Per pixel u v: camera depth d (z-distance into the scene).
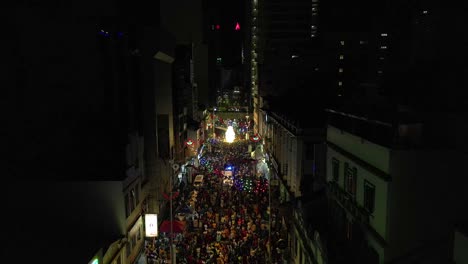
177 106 44.09
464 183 12.09
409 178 12.09
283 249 24.30
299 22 86.56
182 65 60.22
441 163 12.04
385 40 63.62
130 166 23.17
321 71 73.56
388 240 12.23
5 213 16.69
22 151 18.19
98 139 22.22
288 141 33.03
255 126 83.62
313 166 28.11
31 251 16.08
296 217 23.30
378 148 12.95
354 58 72.50
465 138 12.44
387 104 19.23
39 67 19.67
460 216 12.16
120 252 20.33
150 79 33.22
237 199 36.31
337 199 17.19
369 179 13.59
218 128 91.56
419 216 12.20
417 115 13.82
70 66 21.86
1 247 15.59
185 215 31.78
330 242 15.95
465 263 8.68
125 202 21.66
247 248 25.83
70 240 18.14
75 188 20.64
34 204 18.56
